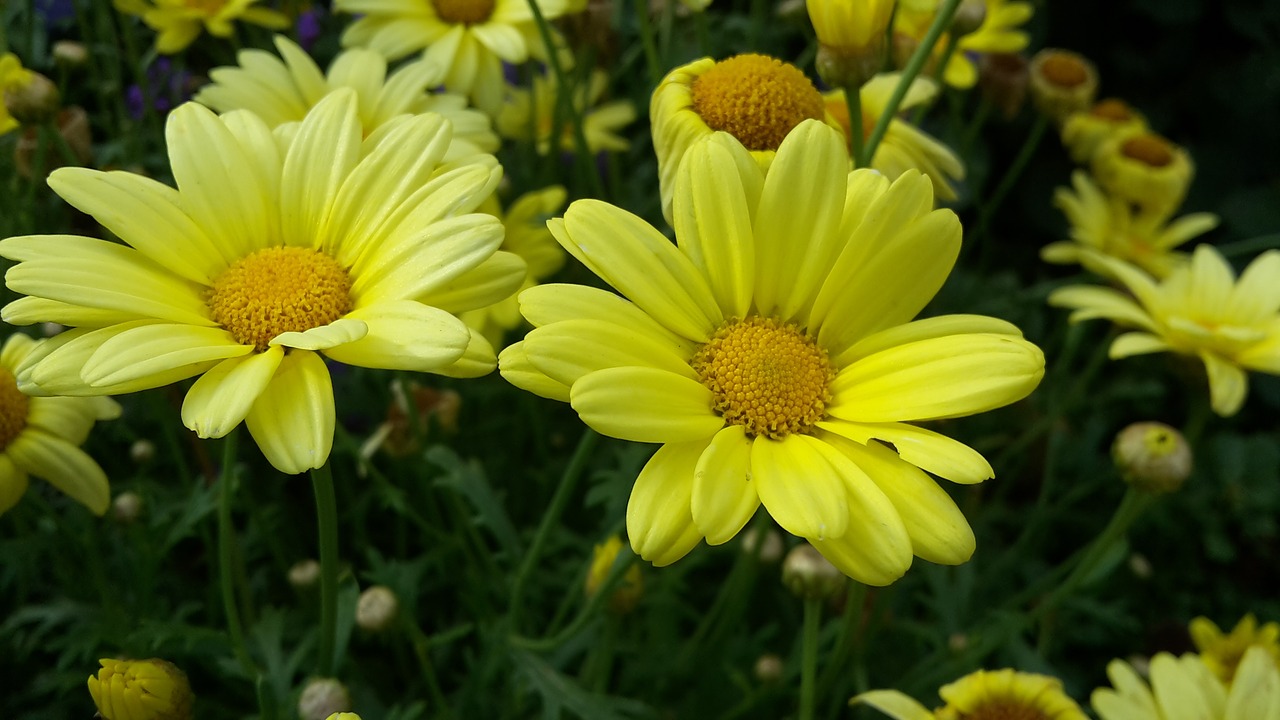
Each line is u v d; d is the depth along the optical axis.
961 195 0.41
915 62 0.25
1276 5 0.50
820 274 0.23
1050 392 0.37
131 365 0.21
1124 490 0.36
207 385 0.21
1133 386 0.37
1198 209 0.50
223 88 0.29
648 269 0.22
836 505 0.21
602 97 0.38
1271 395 0.42
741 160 0.23
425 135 0.23
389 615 0.27
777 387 0.22
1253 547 0.38
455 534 0.30
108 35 0.33
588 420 0.21
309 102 0.30
